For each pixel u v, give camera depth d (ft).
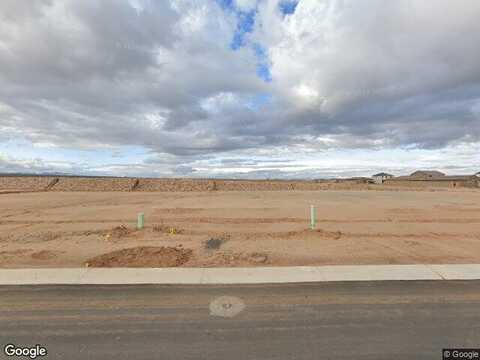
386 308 15.90
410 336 13.14
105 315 15.15
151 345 12.44
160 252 28.07
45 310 15.74
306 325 14.10
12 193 130.21
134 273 21.81
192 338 12.98
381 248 31.37
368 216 58.65
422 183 246.88
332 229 44.24
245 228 45.27
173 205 79.92
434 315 15.08
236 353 11.87
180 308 15.97
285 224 49.29
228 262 25.85
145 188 173.78
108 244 33.47
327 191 159.63
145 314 15.26
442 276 21.12
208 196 115.85
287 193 139.13
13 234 39.65
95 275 21.34
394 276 21.12
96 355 11.78
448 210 67.82
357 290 18.51
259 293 18.07
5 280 20.26
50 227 45.98
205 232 41.39
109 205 80.18
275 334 13.30
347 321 14.48
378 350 12.11
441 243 33.99
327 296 17.58
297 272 22.03
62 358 11.61
